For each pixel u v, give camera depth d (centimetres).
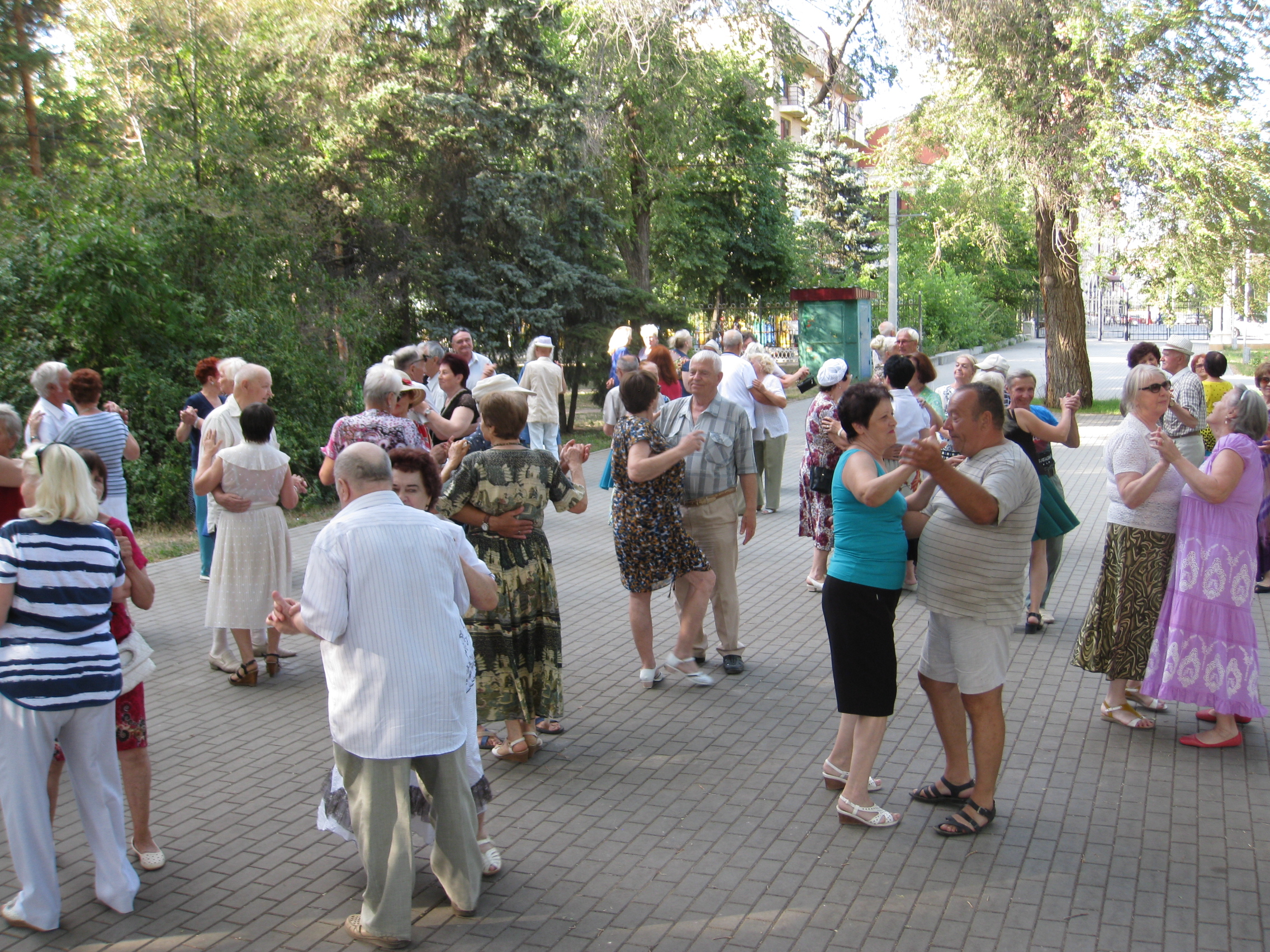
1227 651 526
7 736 375
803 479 863
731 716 593
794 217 4325
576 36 2236
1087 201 1831
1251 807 471
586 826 464
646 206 2627
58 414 716
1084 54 1775
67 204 1385
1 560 371
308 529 1169
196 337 1365
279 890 416
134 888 398
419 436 637
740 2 1991
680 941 374
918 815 470
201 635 770
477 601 399
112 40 1655
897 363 749
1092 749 539
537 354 1209
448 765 382
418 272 1811
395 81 1741
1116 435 555
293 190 1656
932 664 465
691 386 647
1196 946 365
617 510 618
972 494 420
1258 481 521
